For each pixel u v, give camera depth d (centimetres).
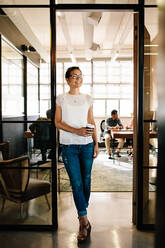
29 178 253
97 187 386
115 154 706
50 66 245
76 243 219
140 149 246
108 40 723
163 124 66
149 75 246
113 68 922
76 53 865
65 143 227
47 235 235
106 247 211
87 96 238
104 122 760
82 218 226
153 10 243
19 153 253
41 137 248
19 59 261
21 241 224
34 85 253
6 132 255
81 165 236
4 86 262
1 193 252
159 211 67
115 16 477
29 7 244
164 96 65
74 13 511
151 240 223
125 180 427
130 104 922
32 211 253
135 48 258
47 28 249
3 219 253
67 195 349
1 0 247
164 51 65
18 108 254
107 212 287
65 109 228
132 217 261
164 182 64
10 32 265
